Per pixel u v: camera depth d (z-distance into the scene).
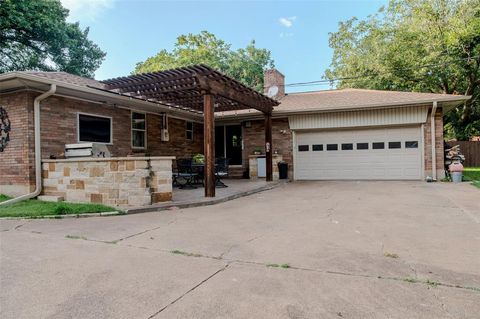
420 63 18.42
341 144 12.55
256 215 5.93
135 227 5.09
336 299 2.46
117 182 6.88
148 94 9.41
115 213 6.13
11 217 5.85
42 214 5.97
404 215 5.59
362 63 21.28
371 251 3.63
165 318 2.21
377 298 2.46
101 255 3.66
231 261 3.40
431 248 3.69
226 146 14.75
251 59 33.06
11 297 2.57
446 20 17.73
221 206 7.05
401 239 4.10
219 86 8.41
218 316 2.23
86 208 6.35
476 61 17.39
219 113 14.29
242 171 14.16
